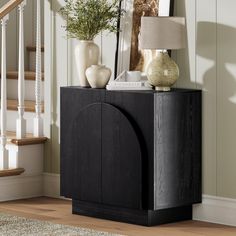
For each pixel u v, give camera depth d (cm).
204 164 555
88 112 565
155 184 533
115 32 591
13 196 635
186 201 550
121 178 547
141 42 540
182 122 543
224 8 537
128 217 553
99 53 595
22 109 641
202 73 550
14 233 516
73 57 630
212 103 547
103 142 557
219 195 549
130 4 582
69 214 583
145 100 532
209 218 554
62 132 588
